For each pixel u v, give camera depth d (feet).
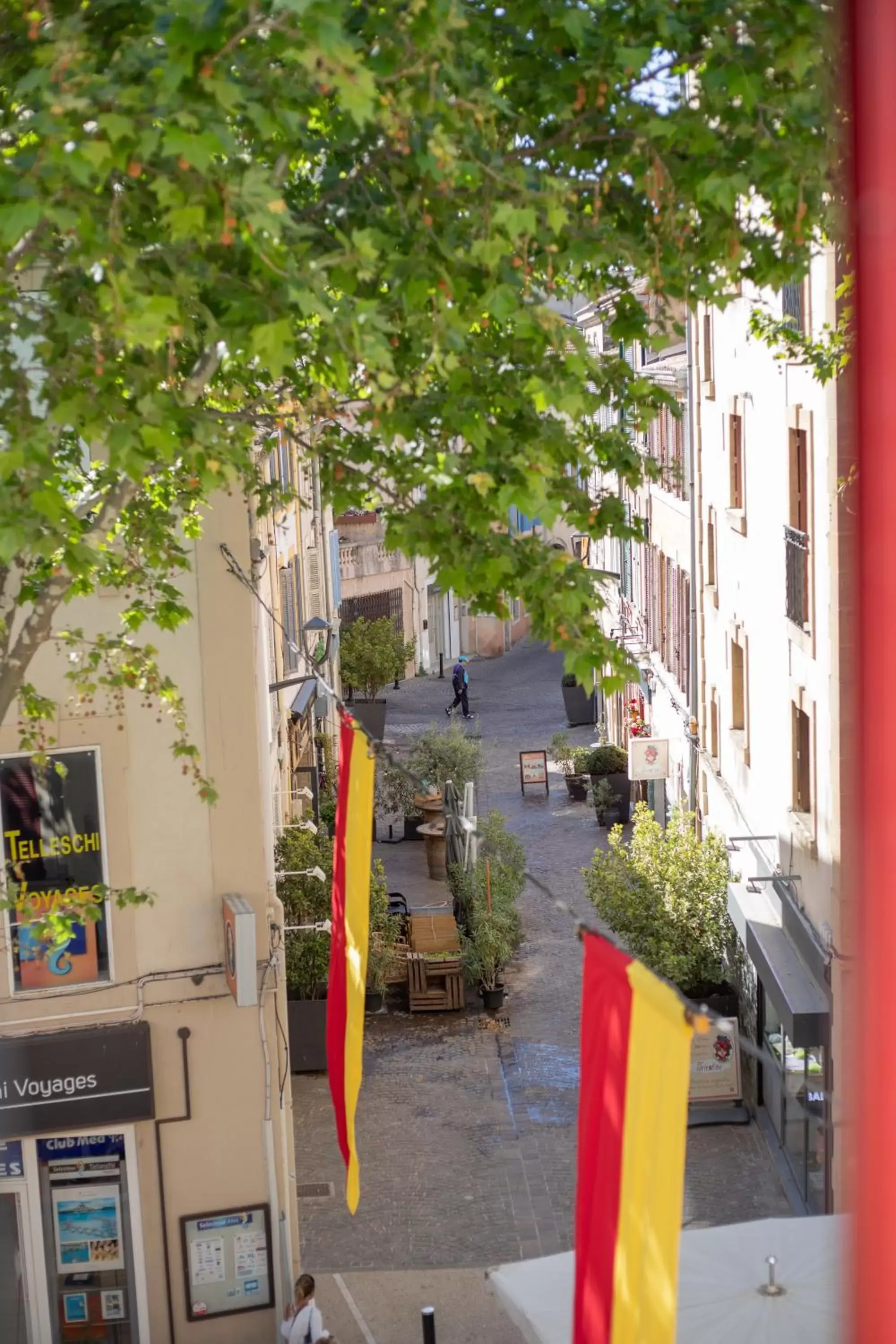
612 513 29.40
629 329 31.76
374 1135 60.70
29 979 43.55
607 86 27.37
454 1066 67.10
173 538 35.35
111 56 23.35
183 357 29.91
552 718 152.76
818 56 25.90
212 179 21.95
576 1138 59.67
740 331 64.80
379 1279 49.73
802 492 54.08
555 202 24.48
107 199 22.93
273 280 23.48
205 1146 45.19
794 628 53.88
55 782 43.24
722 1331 30.91
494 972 73.26
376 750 29.12
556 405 25.95
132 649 34.94
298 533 101.81
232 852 44.52
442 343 24.89
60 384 25.82
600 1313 18.31
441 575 26.27
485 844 79.46
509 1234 52.37
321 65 20.45
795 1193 54.19
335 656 127.85
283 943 48.49
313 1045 67.26
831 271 45.09
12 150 25.22
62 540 23.93
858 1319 12.64
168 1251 45.24
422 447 28.22
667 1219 16.12
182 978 44.45
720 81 26.11
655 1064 16.46
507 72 28.19
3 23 24.08
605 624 140.15
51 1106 43.52
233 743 44.19
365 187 27.81
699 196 27.53
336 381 24.23
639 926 65.00
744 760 66.28
